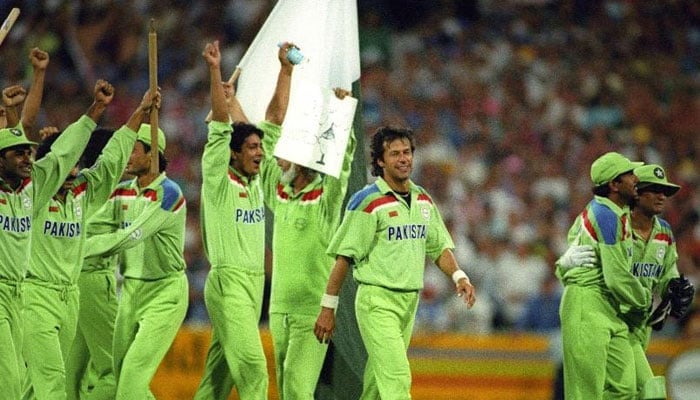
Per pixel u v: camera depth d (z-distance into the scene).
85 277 43.62
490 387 59.06
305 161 42.91
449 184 80.94
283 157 42.88
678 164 87.69
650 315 44.06
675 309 44.19
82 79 87.56
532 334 62.50
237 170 42.59
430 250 41.53
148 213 41.72
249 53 47.00
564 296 43.44
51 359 40.38
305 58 44.84
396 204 40.38
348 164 44.22
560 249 77.44
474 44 93.25
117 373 43.09
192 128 83.12
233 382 44.03
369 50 91.19
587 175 84.69
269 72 46.81
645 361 43.97
